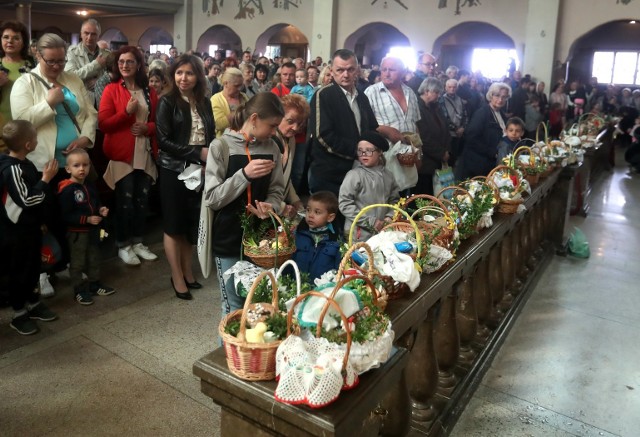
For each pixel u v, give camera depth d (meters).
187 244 3.79
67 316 3.39
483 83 13.30
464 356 2.98
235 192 2.35
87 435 2.35
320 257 2.68
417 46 16.03
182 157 3.41
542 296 4.31
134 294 3.76
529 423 2.68
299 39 20.27
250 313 1.48
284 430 1.34
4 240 3.00
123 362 2.92
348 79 3.44
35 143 3.06
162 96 3.43
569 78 18.39
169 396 2.65
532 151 4.80
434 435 2.37
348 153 3.35
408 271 1.88
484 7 14.95
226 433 1.49
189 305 3.64
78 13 21.98
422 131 4.38
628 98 15.86
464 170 5.03
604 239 5.98
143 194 4.26
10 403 2.53
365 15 16.48
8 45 3.60
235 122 2.47
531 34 14.27
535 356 3.34
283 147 2.98
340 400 1.33
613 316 3.99
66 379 2.74
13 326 3.17
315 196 2.69
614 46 18.23
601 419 2.75
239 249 2.50
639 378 3.15
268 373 1.40
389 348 1.46
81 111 3.69
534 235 4.71
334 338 1.38
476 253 2.65
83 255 3.54
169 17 20.83
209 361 1.49
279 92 5.89
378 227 2.95
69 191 3.42
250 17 18.38
